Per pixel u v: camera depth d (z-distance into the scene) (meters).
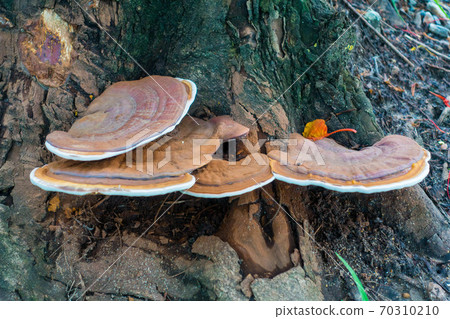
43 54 0.60
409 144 0.62
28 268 0.60
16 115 0.61
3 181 0.61
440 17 1.03
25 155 0.62
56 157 0.62
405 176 0.58
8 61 0.60
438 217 0.69
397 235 0.69
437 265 0.67
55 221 0.62
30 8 0.59
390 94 0.85
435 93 0.88
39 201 0.61
